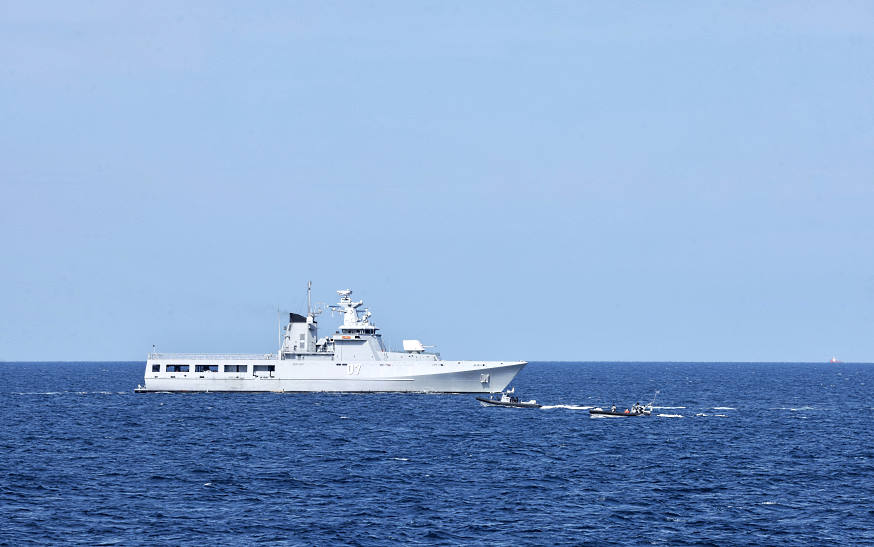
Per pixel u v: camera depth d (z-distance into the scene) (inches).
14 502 5349.4
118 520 4948.3
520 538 4633.4
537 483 5969.5
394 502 5383.9
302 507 5255.9
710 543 4576.8
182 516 5039.4
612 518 5029.5
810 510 5236.2
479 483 5969.5
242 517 5017.2
